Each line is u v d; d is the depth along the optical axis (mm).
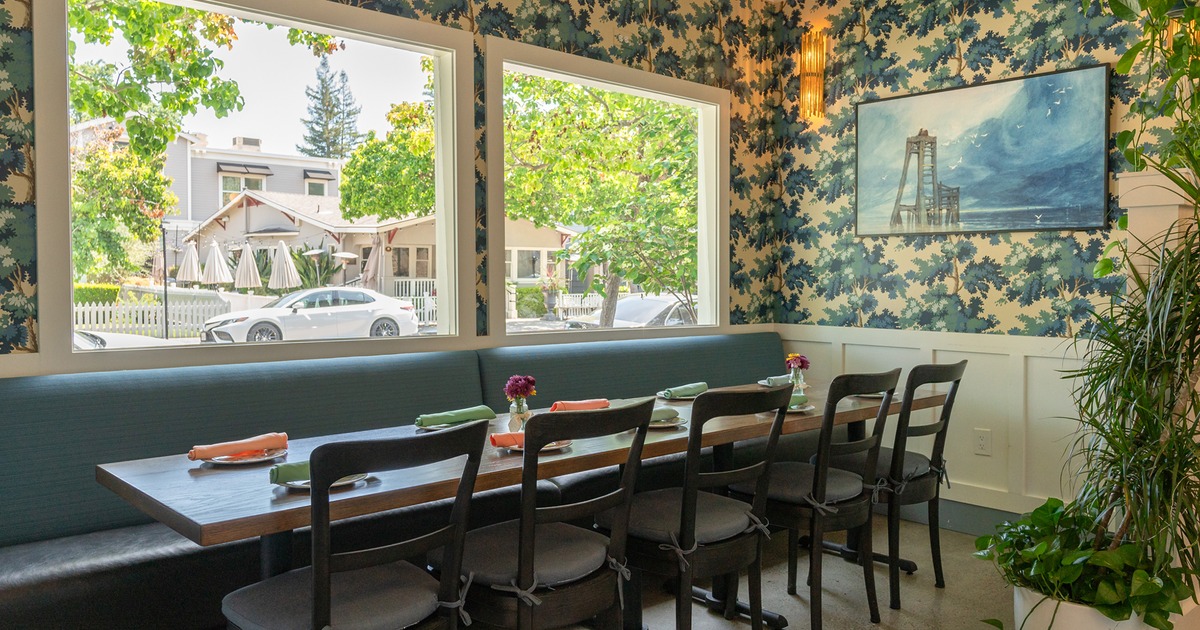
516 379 2807
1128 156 2557
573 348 4109
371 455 1723
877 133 4727
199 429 2891
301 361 3258
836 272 4984
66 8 2826
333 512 1838
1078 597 2328
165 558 2420
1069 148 3971
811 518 2939
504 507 3176
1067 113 3973
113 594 2316
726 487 3170
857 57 4836
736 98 5094
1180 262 2256
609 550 2301
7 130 2721
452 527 1972
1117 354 2387
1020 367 4152
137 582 2359
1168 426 2211
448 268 3867
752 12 5180
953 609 3256
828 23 4973
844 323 4949
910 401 3174
